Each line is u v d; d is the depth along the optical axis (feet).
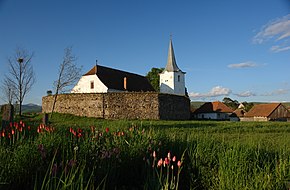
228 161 18.42
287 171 17.92
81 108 133.18
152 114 133.08
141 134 23.31
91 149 19.51
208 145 22.68
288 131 74.84
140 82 196.95
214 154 21.06
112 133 24.31
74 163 14.80
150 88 200.85
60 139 20.34
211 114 241.55
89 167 16.92
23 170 15.84
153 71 281.95
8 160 15.84
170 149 22.63
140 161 20.10
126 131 24.85
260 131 73.31
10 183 14.98
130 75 195.11
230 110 247.09
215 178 18.28
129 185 18.67
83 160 16.49
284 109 225.76
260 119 224.53
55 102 139.44
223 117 243.60
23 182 15.71
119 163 18.89
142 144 21.61
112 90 163.43
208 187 18.39
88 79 168.14
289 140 44.52
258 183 16.17
